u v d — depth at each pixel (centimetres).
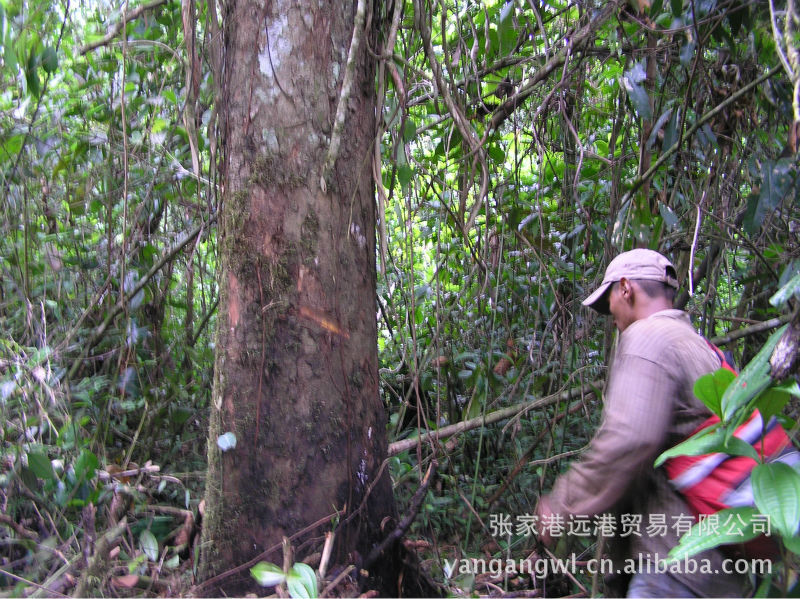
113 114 293
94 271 319
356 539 191
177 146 309
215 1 205
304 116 187
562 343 319
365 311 199
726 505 155
